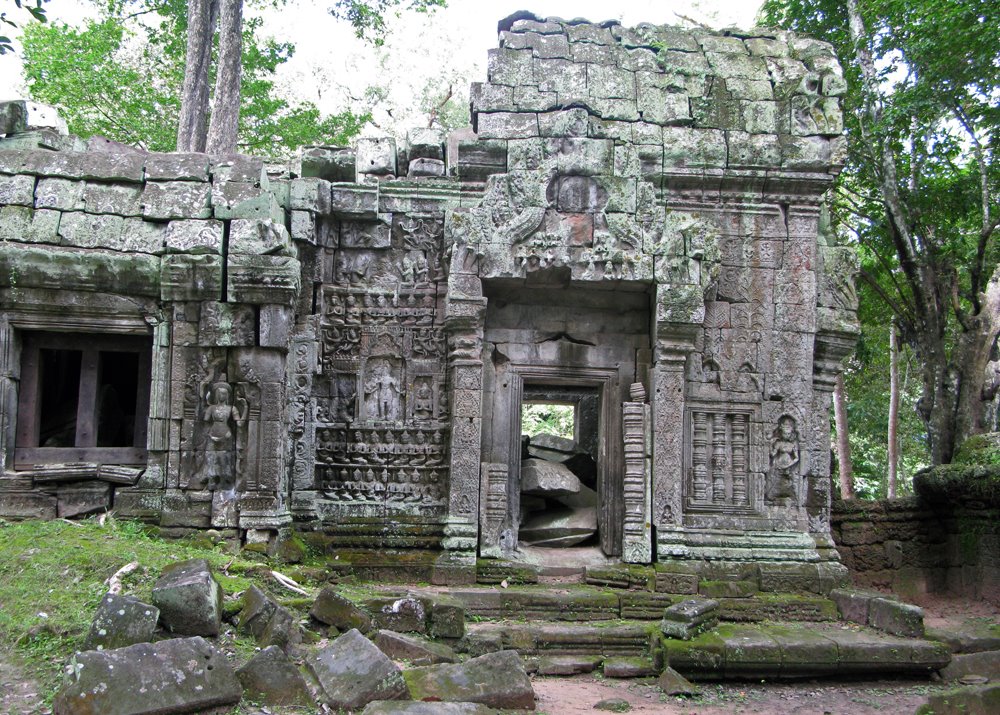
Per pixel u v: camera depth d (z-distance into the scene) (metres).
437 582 9.84
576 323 11.03
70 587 7.07
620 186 10.33
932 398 14.48
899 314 15.59
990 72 12.85
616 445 10.84
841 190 17.55
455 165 11.29
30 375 9.58
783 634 8.60
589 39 11.35
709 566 10.03
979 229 16.14
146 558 7.77
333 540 10.20
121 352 10.28
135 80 20.36
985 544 11.76
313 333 10.57
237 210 9.52
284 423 9.64
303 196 10.53
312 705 5.84
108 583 7.13
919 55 13.14
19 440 9.48
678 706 7.34
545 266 10.14
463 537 10.07
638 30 11.50
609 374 10.97
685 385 10.59
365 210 10.75
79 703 5.14
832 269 11.09
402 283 11.01
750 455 10.58
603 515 10.77
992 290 13.84
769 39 11.78
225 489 9.36
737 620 9.42
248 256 9.32
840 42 15.33
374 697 5.93
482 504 10.29
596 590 9.67
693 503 10.45
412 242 11.05
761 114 10.89
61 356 10.58
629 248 10.23
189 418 9.44
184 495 9.31
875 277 17.23
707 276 10.33
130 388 10.87
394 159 11.29
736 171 10.66
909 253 14.58
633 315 11.09
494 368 10.91
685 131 10.71
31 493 9.16
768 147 10.67
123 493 9.30
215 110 13.76
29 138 10.16
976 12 12.30
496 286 10.68
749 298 10.74
